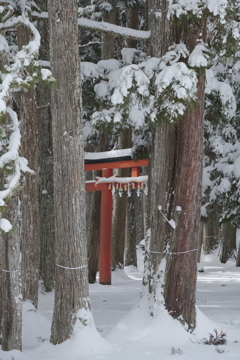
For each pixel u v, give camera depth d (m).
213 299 19.56
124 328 11.70
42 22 23.44
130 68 11.48
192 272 11.84
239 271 37.72
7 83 9.54
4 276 10.73
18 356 10.33
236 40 11.48
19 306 10.81
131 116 19.12
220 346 10.76
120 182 25.81
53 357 10.48
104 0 30.17
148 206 15.58
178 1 11.20
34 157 16.08
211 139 24.55
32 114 15.95
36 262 15.77
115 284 28.08
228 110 18.80
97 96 21.48
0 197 9.56
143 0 29.47
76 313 10.98
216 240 44.03
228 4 10.82
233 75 25.94
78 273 11.09
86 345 10.60
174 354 9.98
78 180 11.20
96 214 28.84
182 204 11.81
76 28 11.31
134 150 21.70
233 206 24.28
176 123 11.12
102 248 27.30
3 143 10.16
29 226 15.81
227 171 23.83
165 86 10.79
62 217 11.18
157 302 11.72
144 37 18.61
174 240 11.80
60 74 11.14
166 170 12.05
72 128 11.14
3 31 11.91
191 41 11.78
